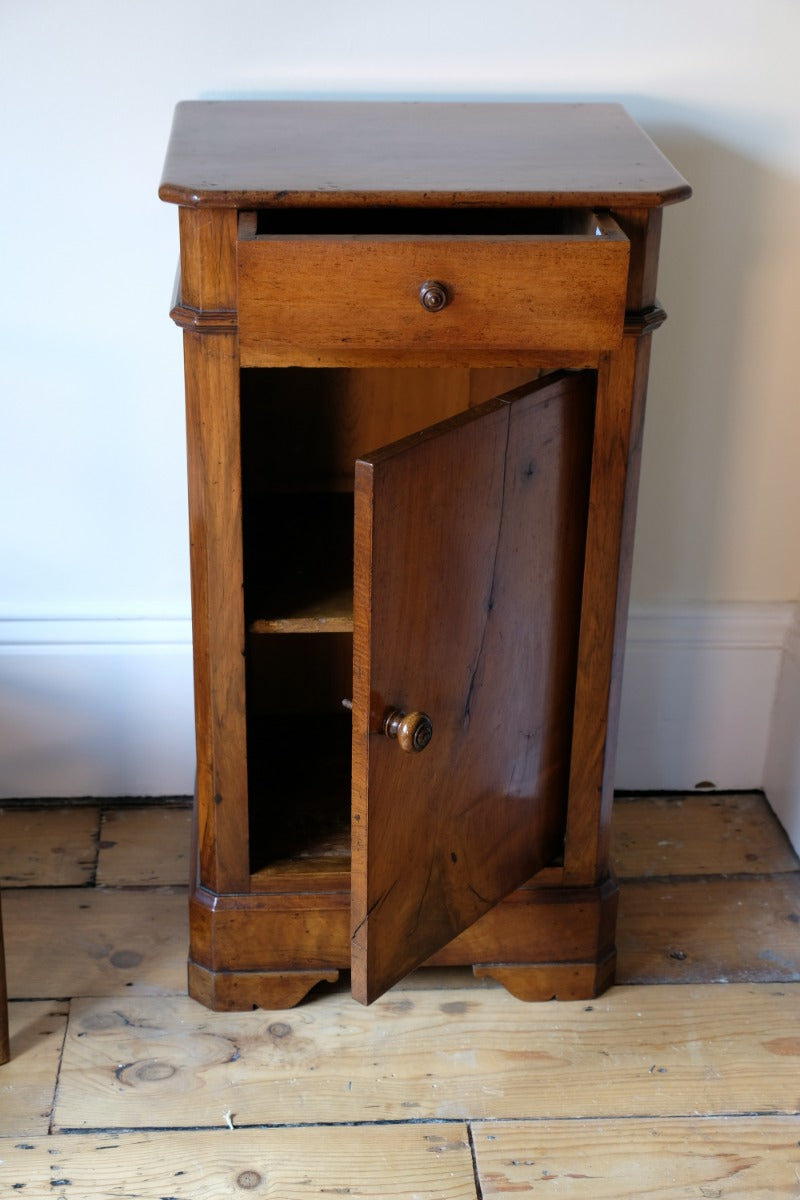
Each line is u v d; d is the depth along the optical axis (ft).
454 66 4.97
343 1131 4.37
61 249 5.05
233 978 4.77
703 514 5.68
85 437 5.35
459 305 3.60
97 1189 4.14
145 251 5.08
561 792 4.74
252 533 5.00
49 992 4.88
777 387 5.48
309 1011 4.86
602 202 3.72
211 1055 4.65
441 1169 4.24
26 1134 4.31
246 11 4.80
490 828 4.40
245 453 5.27
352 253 3.51
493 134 4.39
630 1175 4.25
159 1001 4.87
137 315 5.17
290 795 5.13
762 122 5.08
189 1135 4.33
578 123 4.58
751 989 5.01
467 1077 4.59
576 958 4.87
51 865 5.52
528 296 3.60
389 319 3.61
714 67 5.00
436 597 3.80
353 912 3.96
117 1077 4.54
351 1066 4.62
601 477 4.18
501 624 4.11
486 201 3.68
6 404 5.26
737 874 5.63
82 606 5.61
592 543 4.28
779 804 5.95
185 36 4.81
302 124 4.48
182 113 4.59
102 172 4.95
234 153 4.06
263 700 5.76
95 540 5.53
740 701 5.98
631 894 5.48
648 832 5.87
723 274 5.28
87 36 4.76
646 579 5.80
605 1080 4.60
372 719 3.72
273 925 4.69
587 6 4.89
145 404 5.31
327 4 4.82
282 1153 4.28
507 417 3.81
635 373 4.04
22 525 5.47
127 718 5.79
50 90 4.82
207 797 4.54
